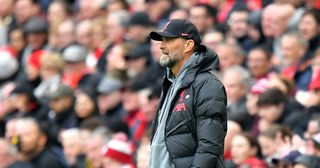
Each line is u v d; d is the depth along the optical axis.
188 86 30.20
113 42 55.31
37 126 43.72
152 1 57.03
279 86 43.56
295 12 49.44
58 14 61.19
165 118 30.34
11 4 63.06
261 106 41.81
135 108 48.38
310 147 37.72
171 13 56.06
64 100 48.84
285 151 37.59
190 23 30.55
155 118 30.98
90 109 48.22
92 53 55.88
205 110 29.84
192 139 30.02
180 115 30.12
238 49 48.25
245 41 51.28
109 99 49.34
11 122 45.38
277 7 49.66
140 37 54.22
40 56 55.38
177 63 30.58
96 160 43.50
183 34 30.45
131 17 54.56
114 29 55.34
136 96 48.38
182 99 30.19
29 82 55.50
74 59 53.34
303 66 45.69
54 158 43.69
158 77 49.56
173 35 30.41
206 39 49.91
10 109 49.91
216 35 49.97
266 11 49.66
